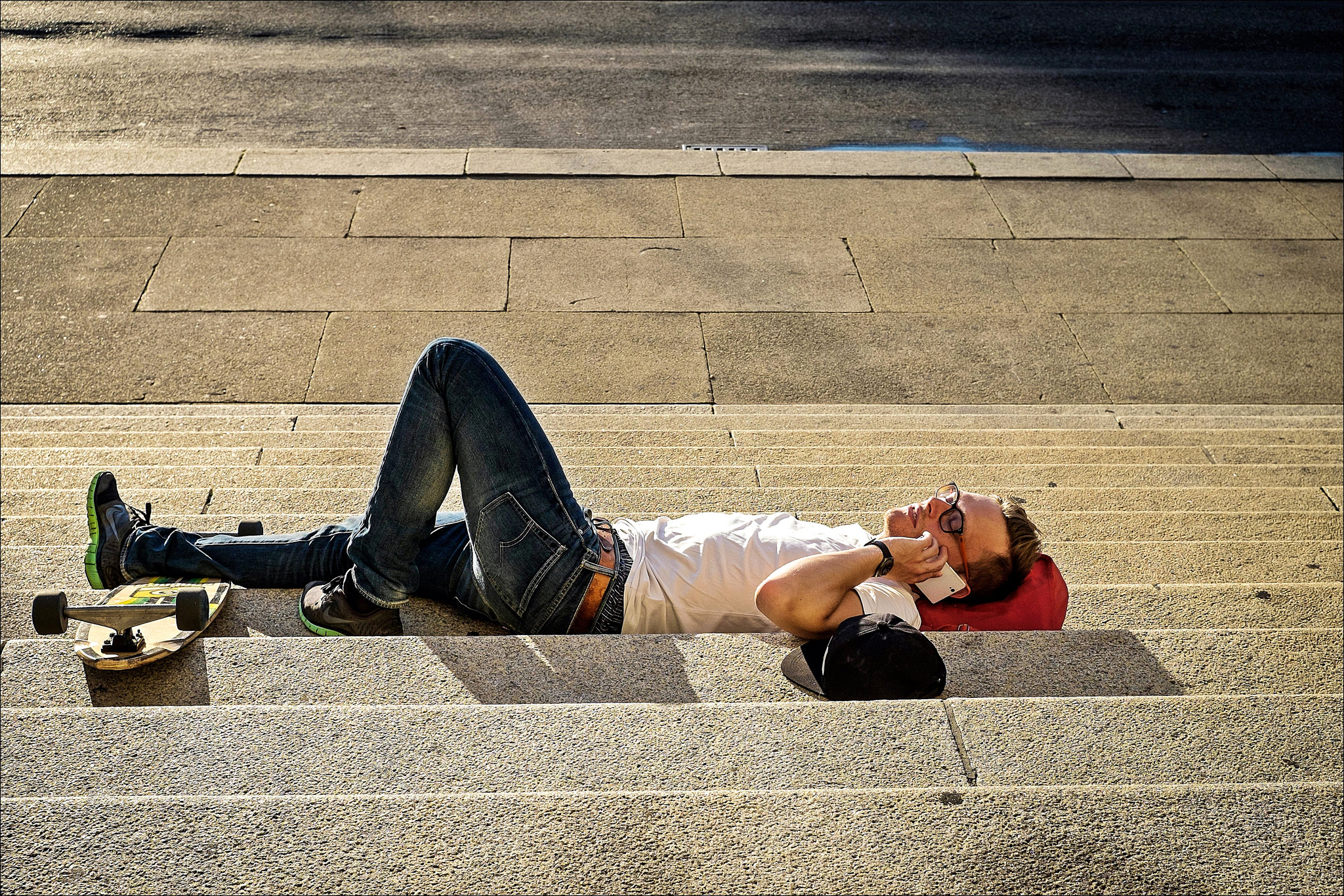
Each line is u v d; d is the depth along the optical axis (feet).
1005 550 10.33
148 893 5.98
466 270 26.30
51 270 25.40
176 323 23.82
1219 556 13.14
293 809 6.48
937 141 34.04
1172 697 8.03
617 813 6.59
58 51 37.45
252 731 7.45
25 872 6.05
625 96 36.06
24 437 19.39
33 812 6.38
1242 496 15.84
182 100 34.24
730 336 24.47
